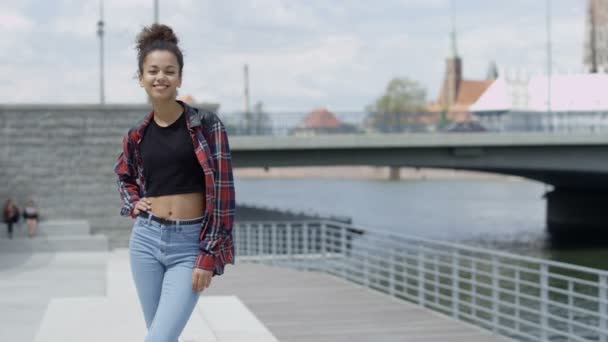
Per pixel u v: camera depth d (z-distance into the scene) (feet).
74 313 31.63
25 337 40.78
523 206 277.44
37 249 86.17
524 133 137.18
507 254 40.65
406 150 141.59
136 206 16.74
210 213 16.35
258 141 133.18
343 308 48.16
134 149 16.97
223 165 16.37
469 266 114.11
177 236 16.57
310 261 77.15
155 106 16.48
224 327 29.96
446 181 502.79
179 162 16.48
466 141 137.80
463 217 228.22
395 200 314.55
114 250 89.45
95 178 91.97
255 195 354.33
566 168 142.00
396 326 42.57
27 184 90.99
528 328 67.62
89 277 66.13
